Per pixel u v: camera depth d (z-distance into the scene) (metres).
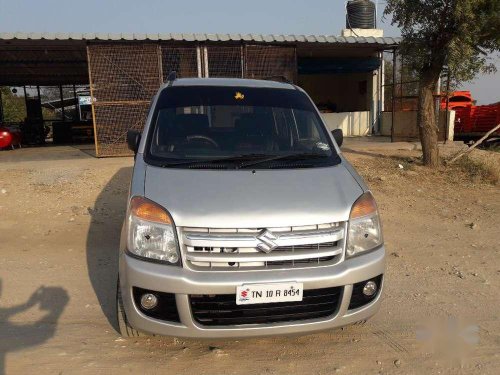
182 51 11.86
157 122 4.07
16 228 6.41
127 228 3.12
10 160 11.38
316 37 12.68
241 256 2.94
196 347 3.42
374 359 3.33
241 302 2.88
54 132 20.27
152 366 3.16
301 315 3.03
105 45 11.18
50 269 4.93
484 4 8.39
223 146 3.93
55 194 8.05
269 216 3.02
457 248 5.87
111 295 4.29
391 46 13.93
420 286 4.63
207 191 3.21
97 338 3.51
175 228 2.99
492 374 3.16
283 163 3.73
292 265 3.01
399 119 15.53
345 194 3.34
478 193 8.92
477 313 4.05
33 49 12.78
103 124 11.45
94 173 9.49
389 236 6.35
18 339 3.47
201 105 4.27
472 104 19.06
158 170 3.51
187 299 2.88
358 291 3.15
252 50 12.21
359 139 15.78
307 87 19.11
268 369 3.17
